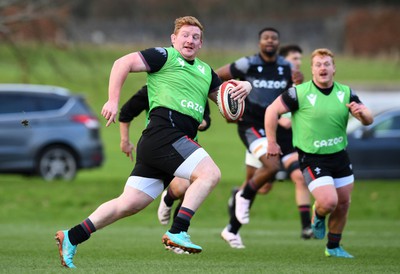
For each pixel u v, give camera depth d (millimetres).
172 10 101875
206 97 25406
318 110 30062
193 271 24859
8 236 39906
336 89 30406
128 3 191375
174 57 24922
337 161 30203
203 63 25594
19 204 58406
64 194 61156
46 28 78312
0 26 71312
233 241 34844
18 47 76438
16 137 68750
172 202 30859
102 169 92500
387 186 66750
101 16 189375
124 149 29312
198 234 42719
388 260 29953
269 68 36656
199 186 23859
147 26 188250
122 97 115562
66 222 52438
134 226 49156
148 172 24578
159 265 26875
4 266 26156
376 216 57625
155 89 24797
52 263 27203
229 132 132250
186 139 24328
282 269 26094
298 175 38438
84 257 29984
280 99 30516
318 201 29781
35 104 69875
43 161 69312
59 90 71312
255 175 34906
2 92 69625
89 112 71188
